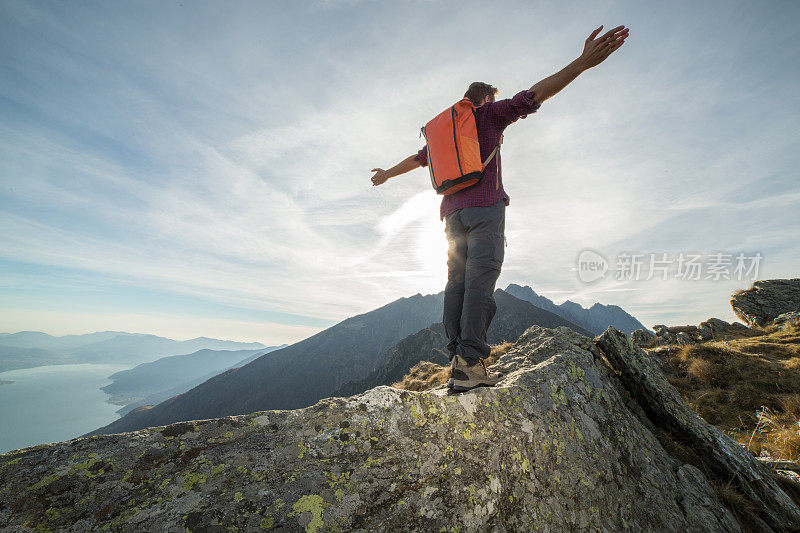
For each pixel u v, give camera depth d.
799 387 10.22
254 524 1.33
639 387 5.02
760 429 8.49
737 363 12.29
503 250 2.95
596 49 2.27
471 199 2.86
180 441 1.58
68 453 1.41
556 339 5.30
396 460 1.81
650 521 3.26
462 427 2.24
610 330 5.59
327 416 1.86
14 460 1.34
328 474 1.60
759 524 3.82
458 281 3.12
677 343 18.22
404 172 3.96
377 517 1.57
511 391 2.97
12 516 1.16
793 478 4.75
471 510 1.91
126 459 1.44
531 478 2.47
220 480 1.45
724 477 4.27
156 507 1.30
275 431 1.73
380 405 2.02
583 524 2.65
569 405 3.53
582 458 3.11
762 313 24.80
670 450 4.55
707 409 10.52
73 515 1.21
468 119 2.79
